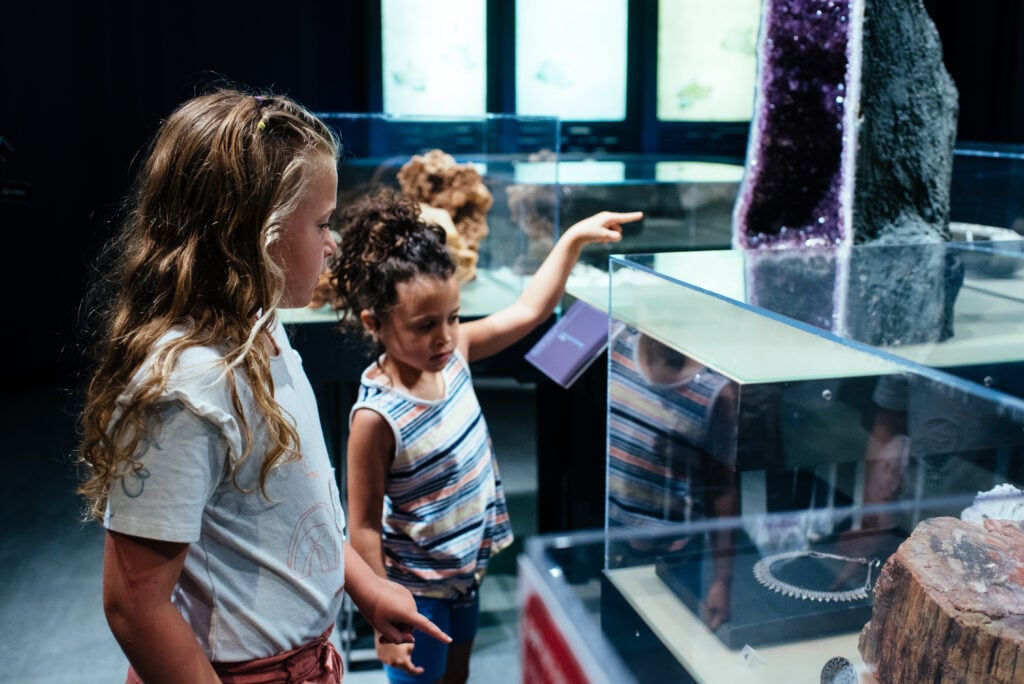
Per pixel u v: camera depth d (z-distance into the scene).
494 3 3.70
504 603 2.47
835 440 1.05
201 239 0.91
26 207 4.00
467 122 2.49
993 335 0.98
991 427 0.87
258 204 0.90
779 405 1.08
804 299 1.10
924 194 1.64
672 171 3.21
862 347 0.95
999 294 1.16
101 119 3.99
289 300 0.99
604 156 3.83
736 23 3.75
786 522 1.21
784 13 1.61
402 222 1.51
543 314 1.75
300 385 1.02
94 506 0.94
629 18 3.77
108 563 0.88
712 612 1.10
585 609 1.00
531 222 2.57
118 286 0.97
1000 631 0.80
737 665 1.03
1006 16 3.09
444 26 3.68
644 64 3.83
